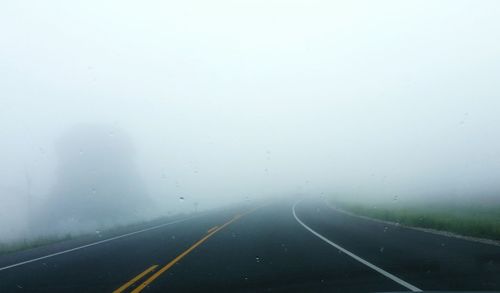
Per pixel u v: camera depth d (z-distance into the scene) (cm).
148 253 1539
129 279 1073
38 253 1733
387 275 977
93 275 1152
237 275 1062
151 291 929
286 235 1925
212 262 1275
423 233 1798
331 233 1953
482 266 1030
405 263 1120
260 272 1088
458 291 776
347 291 838
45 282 1082
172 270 1170
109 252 1623
